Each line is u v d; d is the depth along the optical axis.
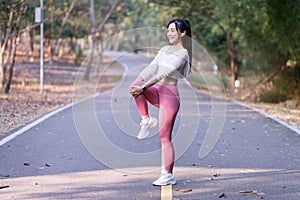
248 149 7.59
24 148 7.30
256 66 20.77
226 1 17.20
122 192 5.10
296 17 13.99
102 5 30.64
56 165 6.26
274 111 13.37
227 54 25.08
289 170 6.17
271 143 8.13
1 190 5.07
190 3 19.27
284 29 14.75
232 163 6.57
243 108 14.16
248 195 5.01
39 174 5.79
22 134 8.51
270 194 5.05
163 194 5.04
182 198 4.90
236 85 20.31
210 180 5.64
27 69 27.52
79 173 5.87
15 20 15.22
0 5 12.74
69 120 10.38
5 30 15.26
